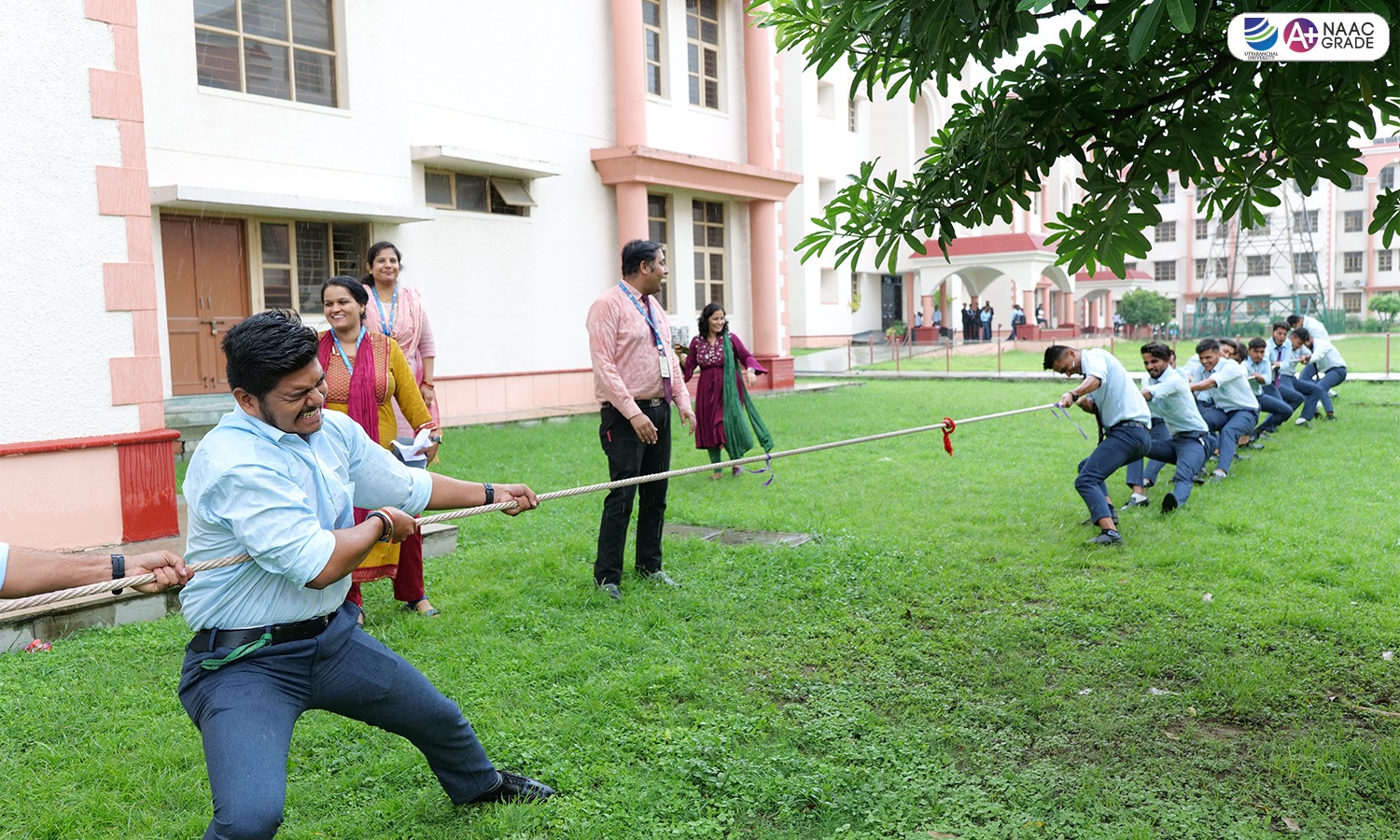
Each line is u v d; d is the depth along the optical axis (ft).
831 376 76.64
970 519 25.22
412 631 16.62
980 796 11.17
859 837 10.34
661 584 19.24
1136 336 138.41
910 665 15.34
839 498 27.94
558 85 49.21
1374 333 156.15
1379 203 13.82
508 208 47.60
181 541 21.09
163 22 34.65
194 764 12.03
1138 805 11.00
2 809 10.99
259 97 37.37
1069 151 13.74
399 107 41.93
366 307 19.45
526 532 23.77
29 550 7.90
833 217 15.55
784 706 13.92
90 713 13.47
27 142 19.16
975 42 12.36
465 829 10.53
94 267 20.10
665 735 12.60
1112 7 10.37
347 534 8.71
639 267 18.92
